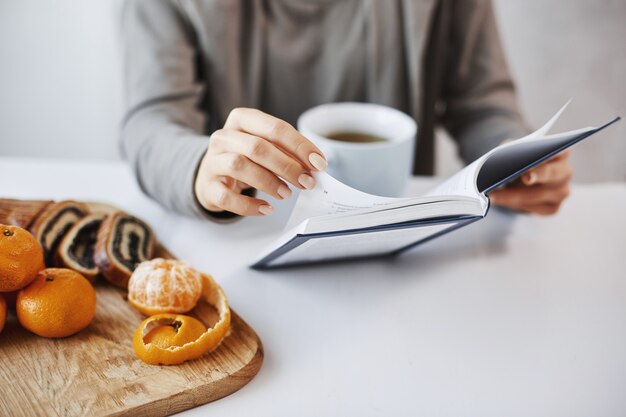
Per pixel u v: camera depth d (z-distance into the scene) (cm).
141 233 73
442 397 54
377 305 66
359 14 104
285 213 84
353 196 55
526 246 79
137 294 61
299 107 111
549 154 61
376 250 70
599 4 176
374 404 53
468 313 66
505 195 80
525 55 179
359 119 85
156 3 97
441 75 116
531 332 63
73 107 159
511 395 55
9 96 155
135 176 83
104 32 150
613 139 183
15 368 53
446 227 64
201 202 71
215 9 97
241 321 60
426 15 104
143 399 50
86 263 68
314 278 70
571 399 55
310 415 52
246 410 52
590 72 181
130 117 92
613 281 73
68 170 93
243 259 73
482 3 111
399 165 76
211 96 105
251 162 61
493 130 103
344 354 59
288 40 105
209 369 54
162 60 95
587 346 62
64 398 50
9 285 55
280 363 58
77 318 57
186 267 62
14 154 163
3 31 147
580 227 84
